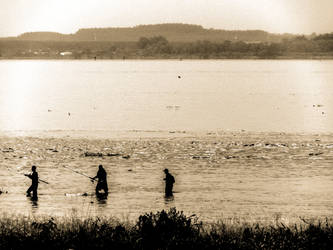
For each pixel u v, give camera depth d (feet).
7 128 442.50
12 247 127.13
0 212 173.58
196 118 524.52
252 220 163.94
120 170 254.88
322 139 362.53
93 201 193.57
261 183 226.58
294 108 635.66
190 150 312.09
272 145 330.75
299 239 131.03
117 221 146.82
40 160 279.90
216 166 264.31
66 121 501.97
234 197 199.82
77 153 301.43
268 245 127.65
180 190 213.25
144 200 195.21
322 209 181.57
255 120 502.38
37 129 435.53
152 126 457.27
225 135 388.98
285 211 178.19
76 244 128.47
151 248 126.82
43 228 133.39
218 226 143.23
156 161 278.05
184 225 135.13
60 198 198.80
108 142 346.95
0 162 272.92
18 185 221.87
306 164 269.23
